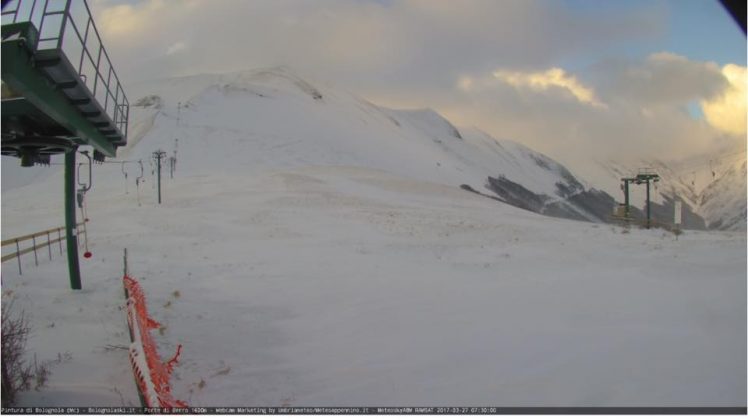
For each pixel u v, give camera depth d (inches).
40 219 1622.8
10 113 362.3
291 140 5876.0
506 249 899.4
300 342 381.1
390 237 1113.4
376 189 2396.7
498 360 303.7
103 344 349.4
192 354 350.6
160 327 401.1
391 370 304.3
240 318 453.4
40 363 309.1
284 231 1198.3
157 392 190.7
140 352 198.5
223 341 383.2
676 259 681.0
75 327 391.9
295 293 561.3
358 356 338.3
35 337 363.6
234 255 864.3
